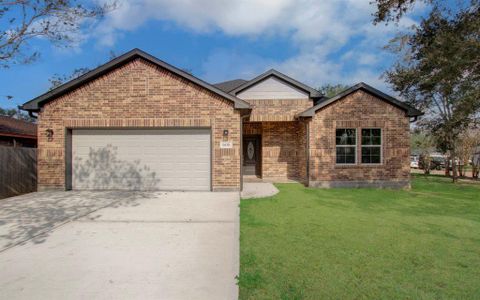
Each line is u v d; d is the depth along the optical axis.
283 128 14.86
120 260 4.21
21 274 3.77
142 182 10.62
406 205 8.42
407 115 12.08
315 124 12.05
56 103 10.49
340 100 12.11
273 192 10.56
